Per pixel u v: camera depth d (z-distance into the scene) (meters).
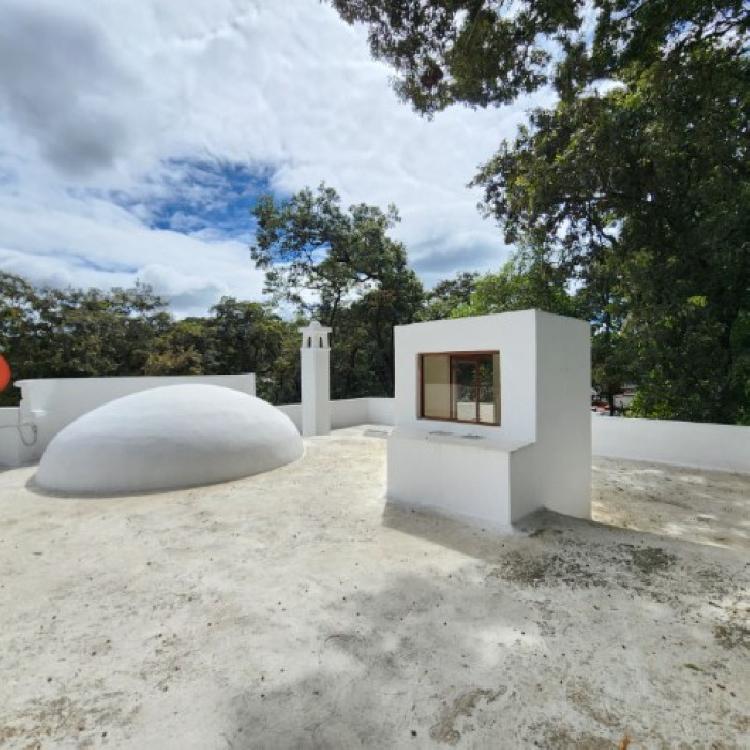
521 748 2.25
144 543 5.28
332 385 27.00
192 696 2.69
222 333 26.95
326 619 3.54
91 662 3.04
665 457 10.52
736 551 4.89
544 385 6.31
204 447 8.13
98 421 8.27
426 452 6.44
